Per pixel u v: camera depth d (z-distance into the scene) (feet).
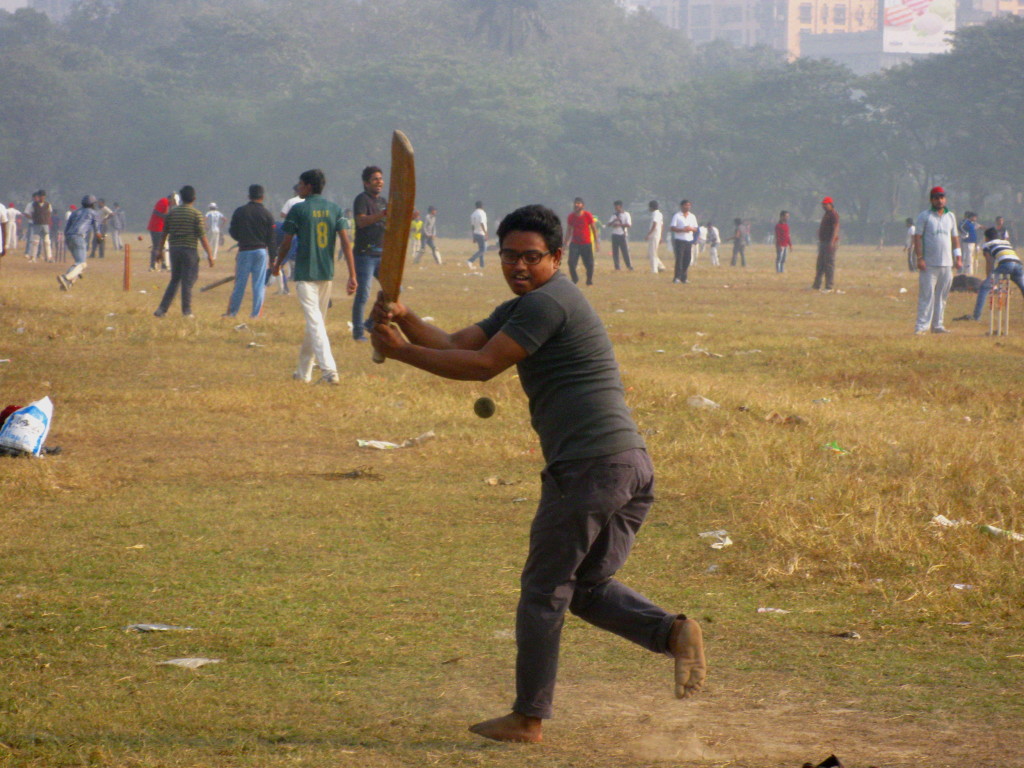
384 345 20.66
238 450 48.96
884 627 27.61
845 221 519.60
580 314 20.92
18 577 30.94
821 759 19.66
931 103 449.48
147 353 77.10
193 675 24.00
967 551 33.24
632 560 33.73
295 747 20.22
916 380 71.10
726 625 27.86
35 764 19.16
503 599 29.76
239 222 94.94
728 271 201.57
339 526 37.09
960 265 96.27
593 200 509.76
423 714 22.03
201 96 570.46
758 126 476.54
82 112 577.84
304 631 27.04
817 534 35.47
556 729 21.39
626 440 20.88
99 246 198.08
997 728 21.08
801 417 56.65
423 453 48.91
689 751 20.12
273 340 84.64
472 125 500.74
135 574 31.45
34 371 68.59
